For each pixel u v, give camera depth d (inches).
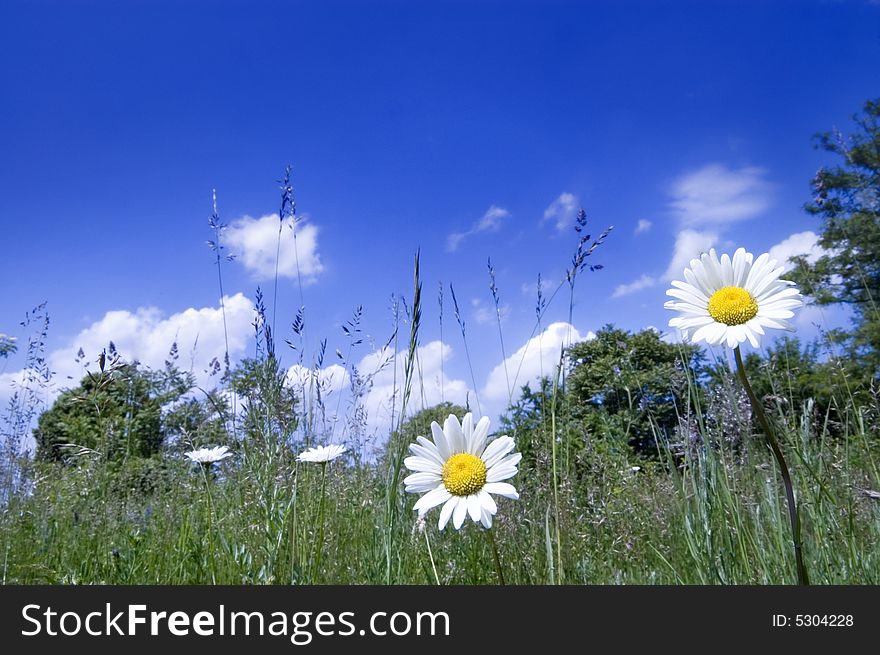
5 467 221.0
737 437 133.6
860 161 717.3
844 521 122.3
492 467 97.0
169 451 217.8
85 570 147.9
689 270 89.5
